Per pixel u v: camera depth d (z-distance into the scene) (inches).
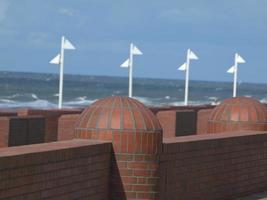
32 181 749.9
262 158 1279.5
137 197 915.4
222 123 1310.3
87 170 857.5
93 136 914.1
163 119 1797.5
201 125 1936.5
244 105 1320.1
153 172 922.7
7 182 710.5
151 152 917.8
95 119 919.7
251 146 1237.1
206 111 1937.7
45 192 773.9
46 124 1555.1
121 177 911.7
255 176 1256.8
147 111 937.5
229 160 1163.9
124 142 908.6
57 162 794.8
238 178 1197.7
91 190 868.6
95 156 873.5
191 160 1043.3
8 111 1558.8
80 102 6825.8
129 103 934.4
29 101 6574.8
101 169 890.1
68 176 816.9
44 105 5625.0
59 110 1601.9
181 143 1010.1
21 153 736.3
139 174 914.1
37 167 757.9
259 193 1268.5
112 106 926.4
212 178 1111.6
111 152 911.7
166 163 967.6
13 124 1295.5
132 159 911.7
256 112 1307.8
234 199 1188.5
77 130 933.8
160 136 932.0
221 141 1133.7
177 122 1788.9
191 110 1920.5
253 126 1298.0
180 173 1012.5
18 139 1310.3
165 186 967.0
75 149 828.6
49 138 1558.8
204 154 1082.1
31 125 1347.2
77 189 836.6
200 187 1075.9
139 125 912.9
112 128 908.6
